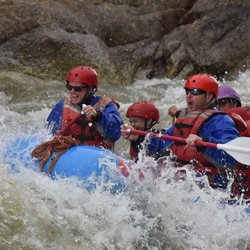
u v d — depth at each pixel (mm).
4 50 26172
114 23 28812
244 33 27922
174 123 13773
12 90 25047
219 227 11617
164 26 30219
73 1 28547
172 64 27969
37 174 12398
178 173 12398
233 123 12664
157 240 11367
